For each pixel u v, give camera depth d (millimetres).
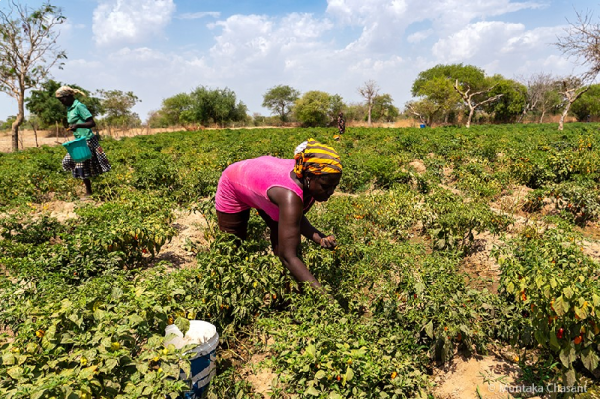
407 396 3035
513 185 9867
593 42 20312
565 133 25453
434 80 52562
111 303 2830
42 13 20656
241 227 4156
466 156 13945
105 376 2244
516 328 3625
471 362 3553
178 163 13250
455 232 5820
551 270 3311
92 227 5090
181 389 2309
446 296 3547
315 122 66000
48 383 1947
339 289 3994
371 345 2963
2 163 14555
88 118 7777
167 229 5570
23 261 4320
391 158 13578
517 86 67188
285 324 3098
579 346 2895
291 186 3188
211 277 3764
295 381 2777
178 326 2754
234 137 28312
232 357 3619
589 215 7496
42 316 2654
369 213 7074
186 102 63656
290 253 3250
